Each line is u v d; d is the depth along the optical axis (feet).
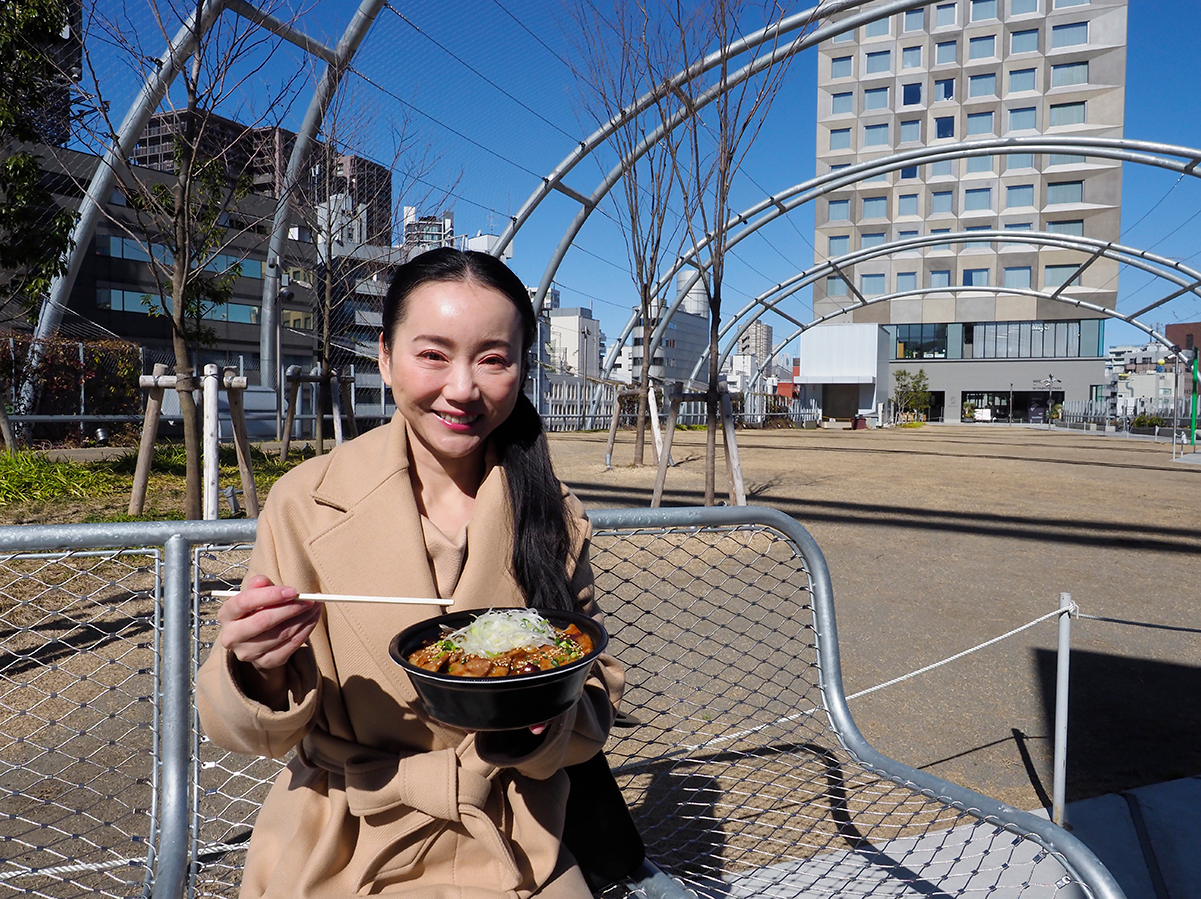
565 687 3.45
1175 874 7.68
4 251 29.01
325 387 37.78
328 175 36.99
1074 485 42.55
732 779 9.02
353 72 35.09
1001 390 188.75
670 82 26.04
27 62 24.43
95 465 31.65
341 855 4.11
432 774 4.03
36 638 12.10
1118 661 14.30
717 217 25.20
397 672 4.15
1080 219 159.94
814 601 6.57
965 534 26.58
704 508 6.26
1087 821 8.64
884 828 8.04
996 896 6.86
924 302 178.91
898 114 165.58
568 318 249.96
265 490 27.22
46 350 45.06
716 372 25.94
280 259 47.52
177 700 4.91
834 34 38.73
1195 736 11.12
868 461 55.67
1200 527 28.96
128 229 25.38
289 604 3.48
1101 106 151.84
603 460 47.42
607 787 4.78
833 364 176.45
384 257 41.37
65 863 7.12
